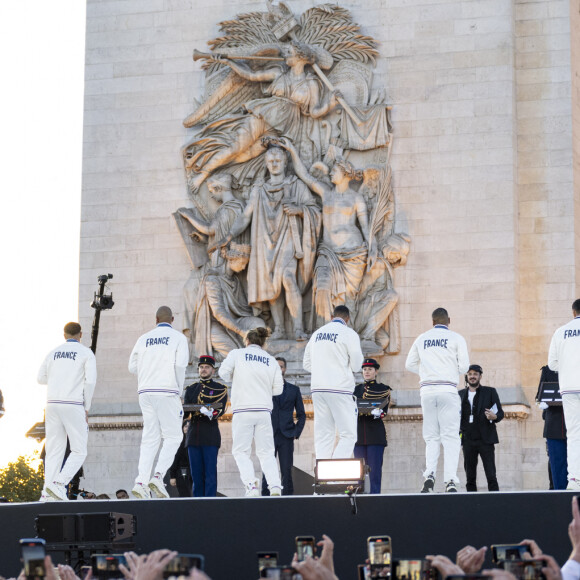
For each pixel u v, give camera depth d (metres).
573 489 29.80
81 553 25.12
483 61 47.28
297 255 46.75
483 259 46.31
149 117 49.84
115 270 49.28
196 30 49.94
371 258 46.47
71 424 32.22
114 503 28.17
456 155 47.00
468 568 17.19
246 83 48.91
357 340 31.81
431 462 31.27
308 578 15.53
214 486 34.00
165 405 31.81
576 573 15.49
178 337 32.16
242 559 27.56
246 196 48.50
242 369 31.67
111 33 50.62
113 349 48.81
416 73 47.75
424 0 48.03
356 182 47.38
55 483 31.81
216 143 48.59
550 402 32.78
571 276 46.44
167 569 14.86
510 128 46.78
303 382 45.88
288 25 48.50
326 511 27.38
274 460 31.78
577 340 30.28
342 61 48.31
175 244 48.78
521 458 45.44
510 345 45.69
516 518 26.75
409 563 16.50
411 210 47.12
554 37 47.69
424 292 46.56
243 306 47.69
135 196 49.50
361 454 34.81
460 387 46.06
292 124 48.22
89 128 50.31
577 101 48.16
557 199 46.91
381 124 47.38
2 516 28.55
